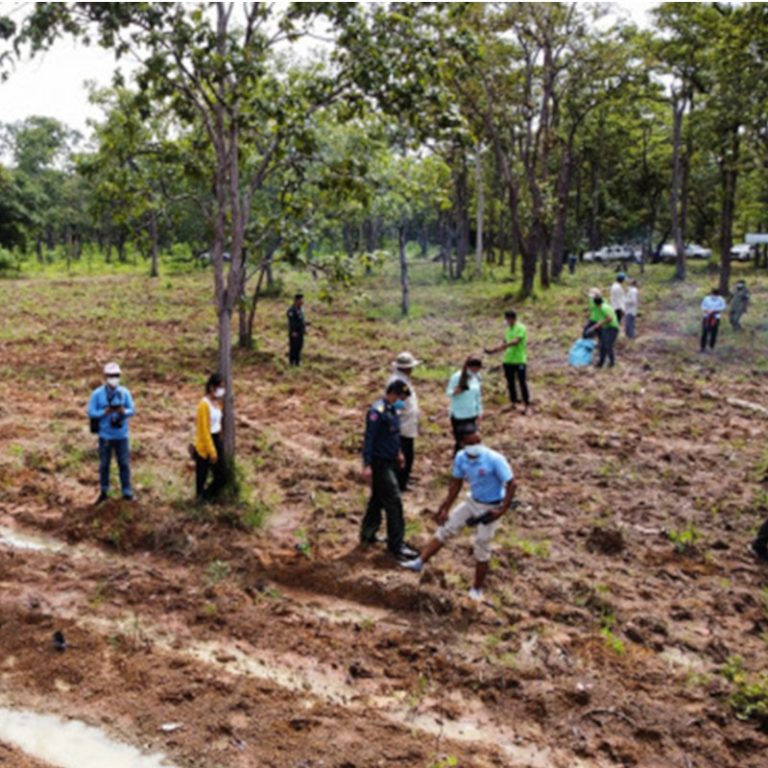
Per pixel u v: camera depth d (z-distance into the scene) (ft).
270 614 23.24
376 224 143.74
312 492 32.65
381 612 23.65
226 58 27.27
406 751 17.38
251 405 48.16
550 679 20.06
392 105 29.50
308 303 101.19
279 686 19.74
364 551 27.04
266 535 28.50
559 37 96.48
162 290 122.31
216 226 30.86
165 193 33.09
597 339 66.03
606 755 17.53
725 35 74.90
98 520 29.01
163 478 33.71
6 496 31.78
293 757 17.15
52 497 31.42
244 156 33.71
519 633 22.04
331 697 19.43
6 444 38.34
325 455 38.29
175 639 21.88
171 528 28.12
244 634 22.17
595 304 56.80
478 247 138.92
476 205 174.81
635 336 69.46
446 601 23.44
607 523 29.66
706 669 20.70
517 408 46.34
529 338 71.36
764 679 19.75
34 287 130.72
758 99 75.82
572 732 18.22
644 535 28.89
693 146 127.24
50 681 19.95
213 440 29.89
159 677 19.99
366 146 34.94
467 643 21.74
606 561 26.89
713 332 62.39
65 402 48.39
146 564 26.45
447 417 45.14
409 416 31.68
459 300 102.47
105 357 63.31
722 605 23.86
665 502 32.07
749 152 81.10
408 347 68.80
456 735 18.15
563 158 130.00
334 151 43.37
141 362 60.95
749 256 176.96
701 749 17.69
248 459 36.99
